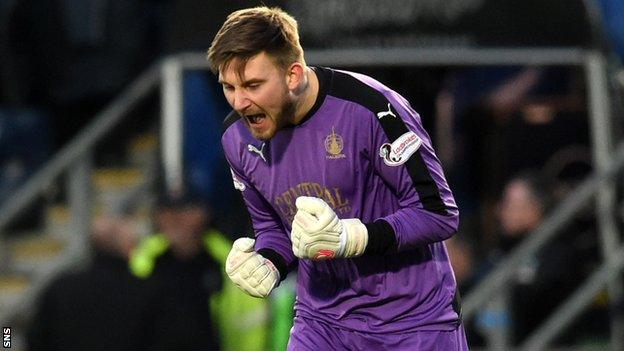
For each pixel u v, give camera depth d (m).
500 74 24.69
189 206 18.94
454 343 12.18
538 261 20.73
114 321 18.62
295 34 11.08
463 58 21.70
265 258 12.08
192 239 18.98
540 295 20.56
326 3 21.38
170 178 20.98
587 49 22.23
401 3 21.53
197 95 23.05
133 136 26.70
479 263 22.88
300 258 11.38
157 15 25.78
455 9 21.70
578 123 23.75
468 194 24.30
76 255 22.12
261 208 12.32
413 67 22.31
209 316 18.91
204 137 23.03
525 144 23.78
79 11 25.28
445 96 23.61
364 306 12.05
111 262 18.77
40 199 25.64
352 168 11.51
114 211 23.17
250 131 11.43
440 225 11.45
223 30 10.94
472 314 19.23
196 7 21.53
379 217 11.77
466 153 24.36
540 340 19.56
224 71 10.94
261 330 19.64
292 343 12.45
